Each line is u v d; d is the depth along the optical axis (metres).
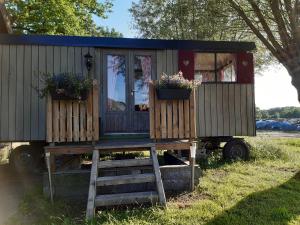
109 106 9.46
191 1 11.98
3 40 9.16
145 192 6.07
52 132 6.73
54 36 9.41
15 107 9.26
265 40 9.95
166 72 9.98
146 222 5.20
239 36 14.53
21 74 9.31
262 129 41.34
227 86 10.48
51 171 6.78
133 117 9.55
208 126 10.28
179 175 7.12
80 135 6.82
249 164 9.80
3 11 11.26
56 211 5.97
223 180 7.65
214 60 10.43
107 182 6.04
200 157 10.31
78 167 8.23
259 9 9.88
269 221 5.27
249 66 10.64
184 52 10.10
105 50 9.66
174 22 15.94
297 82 9.45
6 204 6.46
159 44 9.84
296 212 5.66
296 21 9.42
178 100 7.20
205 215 5.43
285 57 9.64
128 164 6.60
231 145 10.55
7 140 9.18
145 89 9.76
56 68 9.44
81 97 6.71
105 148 6.85
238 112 10.51
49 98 6.73
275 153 11.27
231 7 11.12
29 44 9.36
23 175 9.16
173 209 5.68
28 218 5.67
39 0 19.30
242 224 5.13
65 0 19.70
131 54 9.79
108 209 5.98
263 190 6.85
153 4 18.47
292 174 8.33
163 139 7.79
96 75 9.54
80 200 6.62
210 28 12.81
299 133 32.69
